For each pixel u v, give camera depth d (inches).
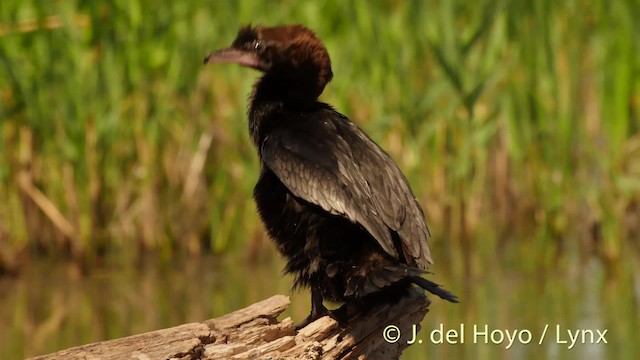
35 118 550.0
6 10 537.3
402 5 566.3
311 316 281.7
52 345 422.9
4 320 463.5
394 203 275.3
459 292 497.4
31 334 440.5
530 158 581.9
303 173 275.3
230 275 545.3
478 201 588.4
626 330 430.9
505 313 458.9
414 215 277.9
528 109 561.6
